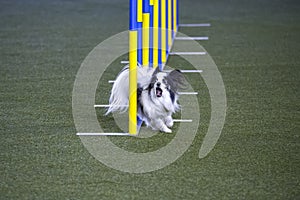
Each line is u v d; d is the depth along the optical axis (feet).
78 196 16.19
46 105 25.30
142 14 24.04
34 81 29.60
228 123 22.85
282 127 22.33
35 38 41.32
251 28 44.65
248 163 18.67
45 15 51.31
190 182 17.13
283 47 38.01
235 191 16.51
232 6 56.08
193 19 48.80
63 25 46.44
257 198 16.06
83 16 50.65
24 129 22.08
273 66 32.89
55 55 35.86
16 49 37.70
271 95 26.96
